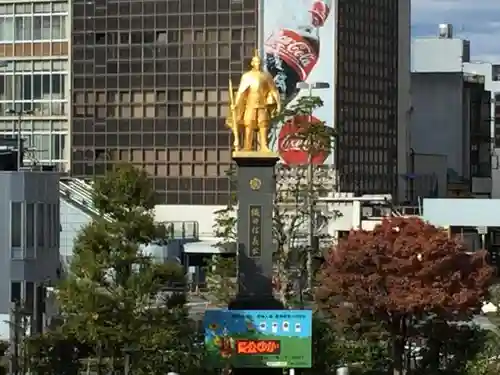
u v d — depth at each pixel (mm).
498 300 69750
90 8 131000
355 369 62875
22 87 133125
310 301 76750
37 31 132500
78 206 100000
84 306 50781
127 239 52906
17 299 61219
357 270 63781
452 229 113250
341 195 118000
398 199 144875
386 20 141250
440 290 62781
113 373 54219
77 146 132000
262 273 57625
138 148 130500
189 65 128875
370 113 137750
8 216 63844
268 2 127750
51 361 55875
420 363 65250
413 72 175875
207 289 89875
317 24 128875
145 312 52531
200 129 128625
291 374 55531
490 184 183500
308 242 94750
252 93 57781
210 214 127250
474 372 62344
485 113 188125
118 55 130750
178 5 128875
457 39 183000
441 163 158625
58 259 67562
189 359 54656
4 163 72000
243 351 55594
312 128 87562
